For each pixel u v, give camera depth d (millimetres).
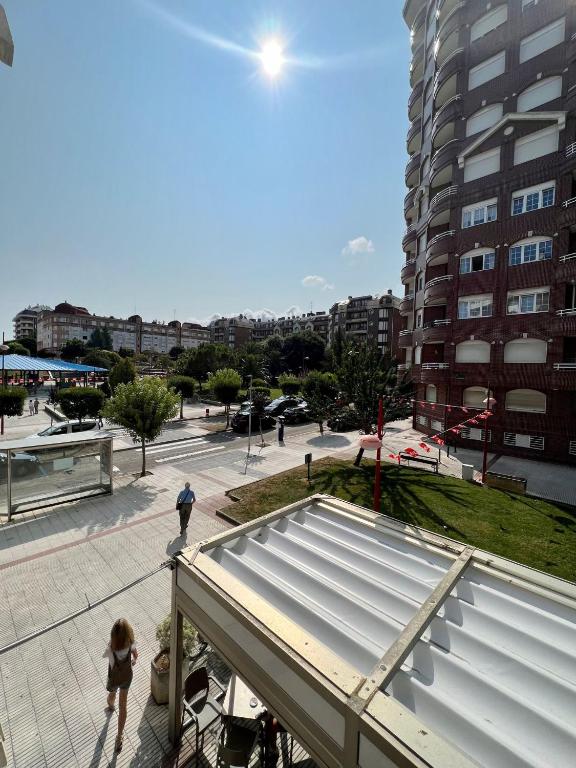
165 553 8672
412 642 2717
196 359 46750
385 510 10859
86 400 22609
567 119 16406
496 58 19031
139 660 5652
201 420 26812
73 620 6441
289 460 16781
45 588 7305
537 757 1997
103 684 5227
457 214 20219
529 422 17734
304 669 2492
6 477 10352
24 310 115062
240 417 22781
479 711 2279
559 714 2287
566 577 7648
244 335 104562
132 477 14180
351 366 15797
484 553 3885
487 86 19297
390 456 17484
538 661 2697
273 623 2934
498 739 2062
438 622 2967
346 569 3760
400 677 2477
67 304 103188
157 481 13734
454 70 20359
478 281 19297
